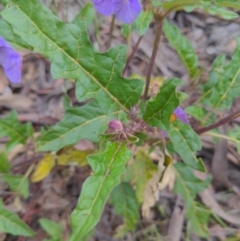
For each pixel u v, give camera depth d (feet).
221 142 1.54
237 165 1.57
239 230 1.47
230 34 1.82
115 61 0.97
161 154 1.40
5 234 1.39
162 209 1.49
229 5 0.92
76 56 0.96
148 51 1.76
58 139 1.17
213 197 1.52
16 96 1.64
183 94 1.13
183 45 1.40
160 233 1.46
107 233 1.44
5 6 0.89
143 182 1.34
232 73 1.22
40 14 0.91
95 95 0.99
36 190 1.48
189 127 1.10
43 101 1.64
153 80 1.46
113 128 0.99
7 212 1.17
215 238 1.46
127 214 1.36
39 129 1.60
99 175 0.91
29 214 1.41
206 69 1.73
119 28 1.77
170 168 1.33
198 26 1.84
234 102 1.62
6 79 1.65
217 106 1.24
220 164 1.54
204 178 1.53
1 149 1.53
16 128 1.32
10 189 1.41
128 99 1.00
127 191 1.36
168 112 0.95
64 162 1.38
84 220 0.85
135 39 1.76
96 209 0.87
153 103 0.95
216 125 1.19
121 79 0.99
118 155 0.95
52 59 0.94
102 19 1.76
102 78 0.98
